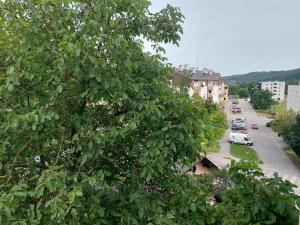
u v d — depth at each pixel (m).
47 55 4.10
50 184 3.30
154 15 5.34
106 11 4.25
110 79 3.92
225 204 3.56
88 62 3.88
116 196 4.12
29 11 4.09
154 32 5.33
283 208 3.07
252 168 3.41
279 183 3.30
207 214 3.71
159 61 5.40
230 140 42.75
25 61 3.94
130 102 4.58
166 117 4.25
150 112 4.03
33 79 4.04
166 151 3.93
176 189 4.23
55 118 3.75
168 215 3.64
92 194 3.82
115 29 4.72
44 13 4.05
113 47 4.00
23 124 3.74
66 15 4.06
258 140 46.56
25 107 4.36
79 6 4.20
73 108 4.39
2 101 4.31
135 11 4.73
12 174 4.12
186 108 4.28
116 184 4.39
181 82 5.68
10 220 3.28
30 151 4.33
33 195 3.44
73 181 3.62
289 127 38.53
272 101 85.69
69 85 4.32
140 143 4.36
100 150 4.03
